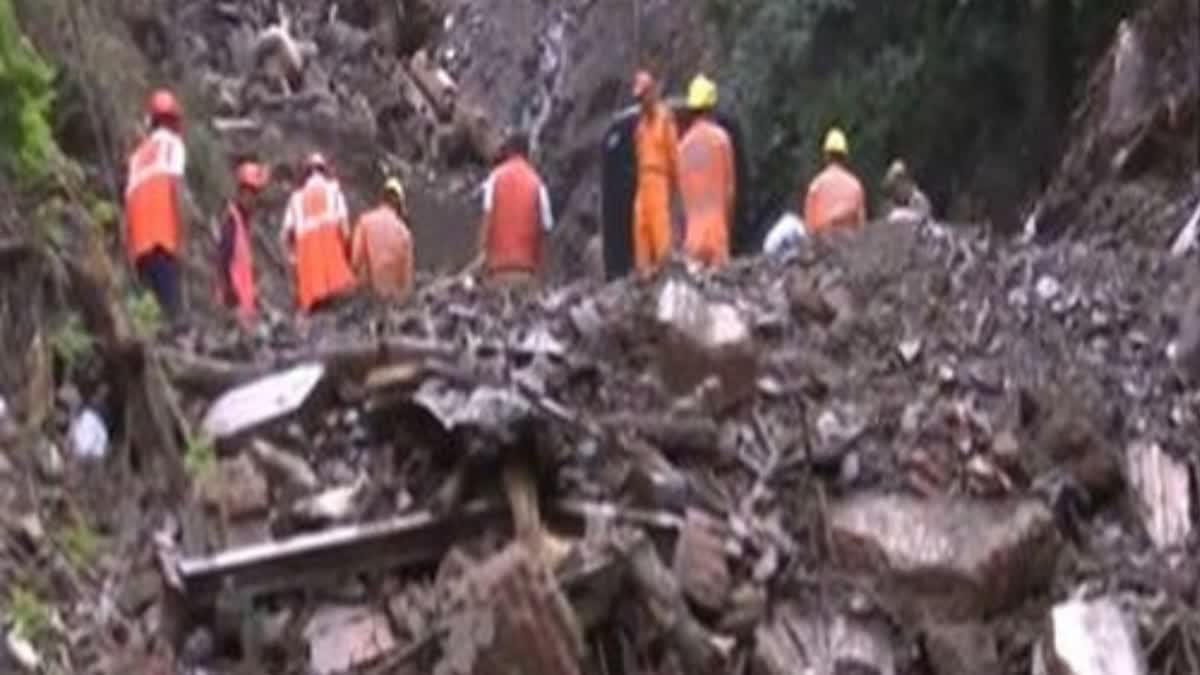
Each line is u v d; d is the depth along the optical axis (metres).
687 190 27.36
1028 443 21.91
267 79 48.06
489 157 52.19
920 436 21.78
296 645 19.42
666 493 20.62
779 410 22.17
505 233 27.41
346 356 21.52
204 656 19.22
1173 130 34.09
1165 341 24.03
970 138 38.81
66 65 26.73
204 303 27.48
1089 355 23.62
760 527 20.91
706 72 46.31
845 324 23.61
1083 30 37.78
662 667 19.45
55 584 18.94
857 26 38.78
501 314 23.47
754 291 24.16
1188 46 34.59
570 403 21.94
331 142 46.59
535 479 20.27
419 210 46.09
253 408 21.17
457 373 21.17
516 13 59.53
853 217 28.64
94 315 21.27
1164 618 20.23
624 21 53.88
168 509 20.27
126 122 28.52
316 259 27.66
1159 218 32.88
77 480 20.17
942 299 24.14
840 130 38.66
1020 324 23.94
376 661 19.27
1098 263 25.50
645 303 22.95
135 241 24.20
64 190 22.84
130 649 18.80
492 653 18.81
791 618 20.34
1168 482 21.86
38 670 17.83
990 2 37.84
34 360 20.55
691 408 22.00
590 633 19.42
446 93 54.69
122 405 20.78
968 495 21.31
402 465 20.62
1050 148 38.19
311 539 19.92
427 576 19.98
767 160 40.09
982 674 20.16
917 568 20.56
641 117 27.55
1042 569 20.81
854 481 21.44
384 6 56.97
